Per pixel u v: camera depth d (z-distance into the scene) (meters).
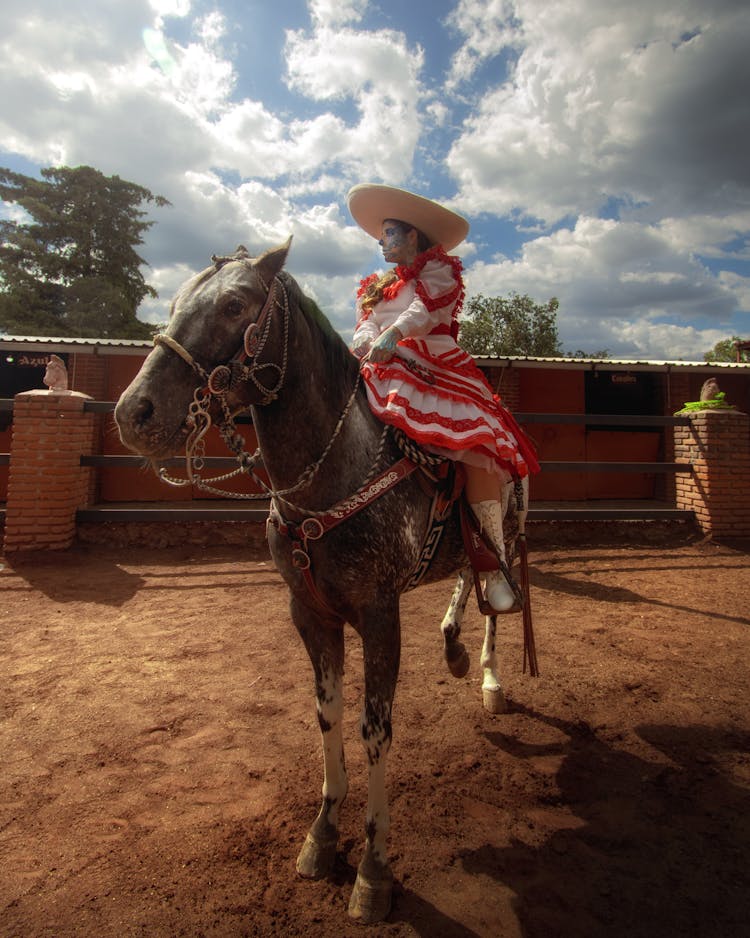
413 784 2.93
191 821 2.63
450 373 2.65
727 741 3.35
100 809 2.71
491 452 2.53
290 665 4.38
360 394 2.54
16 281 35.78
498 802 2.79
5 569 6.90
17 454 7.57
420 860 2.41
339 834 2.56
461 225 2.80
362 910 2.11
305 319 2.31
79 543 7.99
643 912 2.14
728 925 2.08
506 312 35.00
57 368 7.90
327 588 2.29
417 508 2.42
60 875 2.29
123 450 10.51
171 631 5.08
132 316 37.56
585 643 4.89
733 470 8.93
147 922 2.08
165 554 7.81
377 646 2.26
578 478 11.94
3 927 2.04
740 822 2.65
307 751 3.22
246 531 8.46
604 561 7.89
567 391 12.06
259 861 2.40
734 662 4.50
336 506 2.24
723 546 8.59
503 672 4.30
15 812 2.68
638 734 3.43
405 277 2.60
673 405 12.23
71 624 5.21
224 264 2.22
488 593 2.63
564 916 2.13
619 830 2.60
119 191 39.62
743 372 11.14
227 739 3.33
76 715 3.59
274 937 2.04
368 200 2.85
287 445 2.28
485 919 2.12
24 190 38.22
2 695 3.85
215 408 2.07
